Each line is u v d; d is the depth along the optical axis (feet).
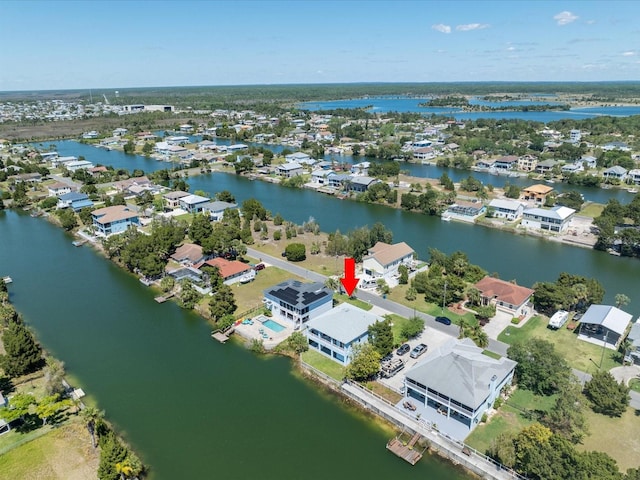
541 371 211.41
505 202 495.41
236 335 275.59
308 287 292.61
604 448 178.60
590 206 523.29
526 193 538.88
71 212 502.79
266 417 207.41
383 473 177.17
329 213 533.55
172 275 350.02
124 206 497.05
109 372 241.14
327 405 214.90
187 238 435.94
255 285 334.85
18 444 188.65
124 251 368.07
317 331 248.73
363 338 244.01
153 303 318.86
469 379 197.26
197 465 181.37
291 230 436.35
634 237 379.35
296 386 228.84
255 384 230.68
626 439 183.01
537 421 195.00
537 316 284.61
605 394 198.90
